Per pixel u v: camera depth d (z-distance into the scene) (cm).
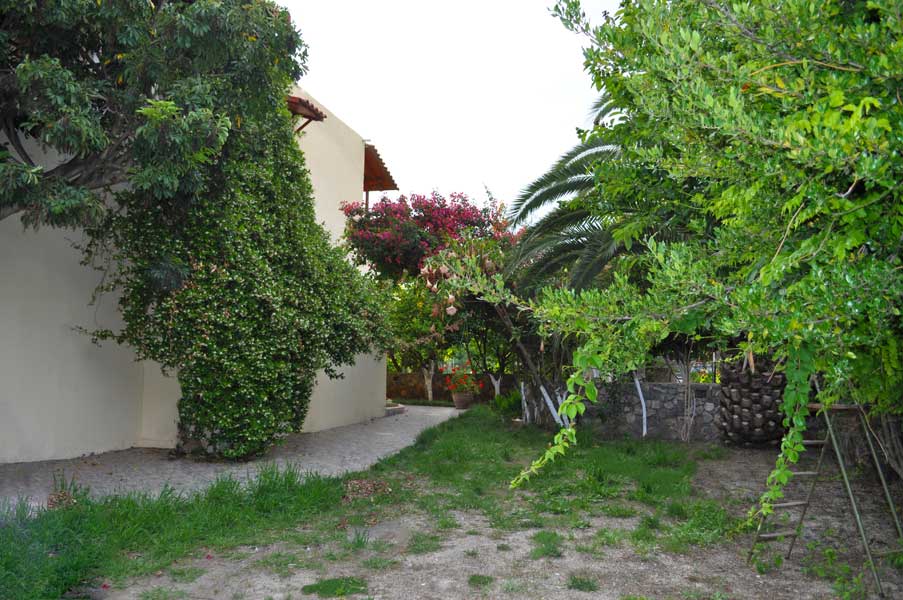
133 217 807
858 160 157
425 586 423
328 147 1417
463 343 1367
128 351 990
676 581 432
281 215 973
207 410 871
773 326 168
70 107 579
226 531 543
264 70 729
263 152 923
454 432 1161
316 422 1277
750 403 959
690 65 200
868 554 396
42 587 387
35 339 836
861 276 162
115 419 960
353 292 1096
